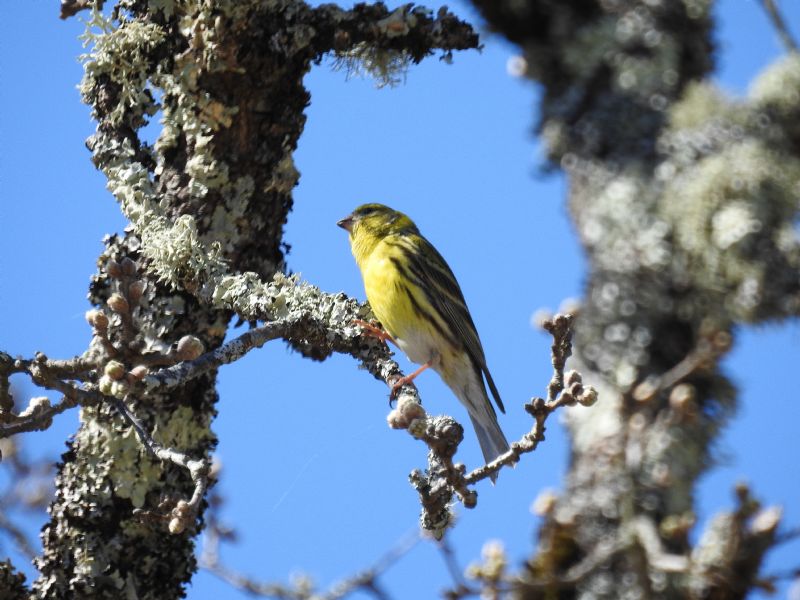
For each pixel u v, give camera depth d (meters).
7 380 8.22
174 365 9.06
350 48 11.17
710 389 5.74
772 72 5.86
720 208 5.70
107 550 9.61
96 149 10.96
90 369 8.41
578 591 5.37
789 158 5.75
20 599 9.27
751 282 5.57
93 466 9.78
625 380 5.62
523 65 6.51
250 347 9.77
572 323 8.37
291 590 8.89
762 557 5.15
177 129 10.83
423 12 11.18
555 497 5.52
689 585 5.20
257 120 10.94
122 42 10.92
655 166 5.96
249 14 10.70
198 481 7.84
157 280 10.42
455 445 7.82
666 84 6.14
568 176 6.24
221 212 10.75
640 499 5.32
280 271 11.19
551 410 8.40
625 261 5.84
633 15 6.32
